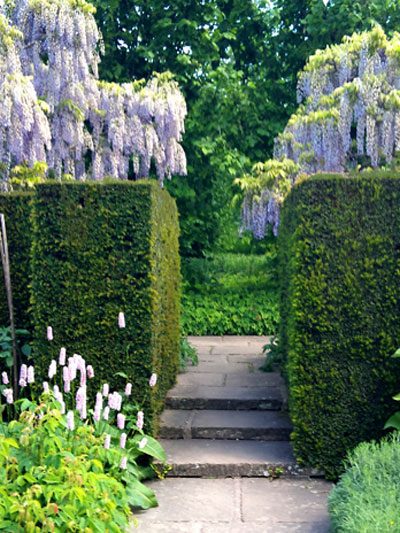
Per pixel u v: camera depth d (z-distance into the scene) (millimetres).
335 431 5184
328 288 5172
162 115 10203
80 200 5352
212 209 14461
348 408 5176
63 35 8703
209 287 13016
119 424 4320
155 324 5480
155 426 5461
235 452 5516
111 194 5312
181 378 7418
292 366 5305
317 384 5188
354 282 5156
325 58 9336
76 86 9430
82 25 8750
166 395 6574
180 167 10977
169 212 6883
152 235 5344
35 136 7836
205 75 14500
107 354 5324
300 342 5211
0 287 5785
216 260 15141
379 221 5137
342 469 5160
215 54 13930
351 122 9391
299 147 10023
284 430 5832
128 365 5316
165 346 6383
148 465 5223
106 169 10797
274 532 4254
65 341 5355
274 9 14773
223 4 14938
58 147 9750
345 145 8797
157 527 4344
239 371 7820
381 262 5121
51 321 5359
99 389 5320
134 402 5285
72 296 5348
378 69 8617
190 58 13742
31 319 5793
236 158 13492
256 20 14688
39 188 5355
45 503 3707
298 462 5211
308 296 5188
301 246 5199
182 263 13414
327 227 5172
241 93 14180
